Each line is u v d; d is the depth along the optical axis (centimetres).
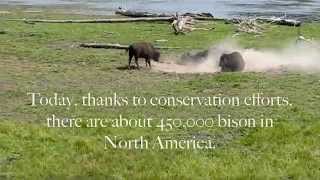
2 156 6328
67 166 6131
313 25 19775
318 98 8894
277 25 19462
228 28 18588
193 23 19175
